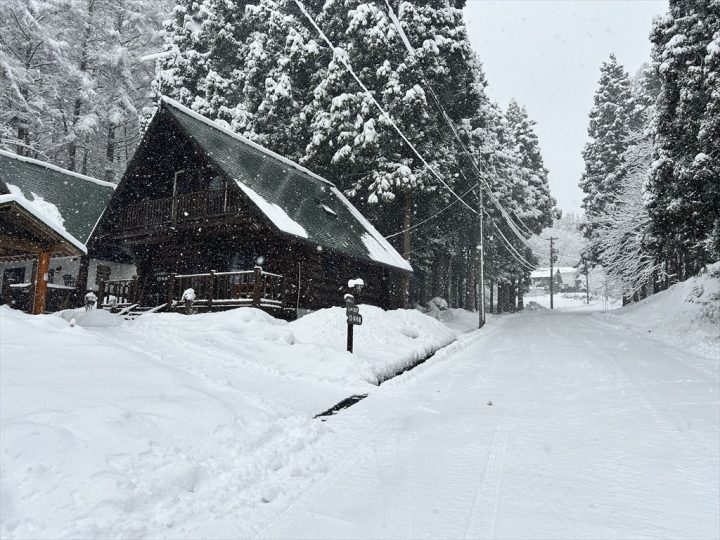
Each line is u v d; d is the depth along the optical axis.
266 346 10.20
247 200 15.48
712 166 15.23
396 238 27.89
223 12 29.28
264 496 4.20
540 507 4.01
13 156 22.44
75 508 3.35
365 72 24.09
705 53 16.09
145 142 18.08
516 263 49.22
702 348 14.04
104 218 19.61
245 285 16.14
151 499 3.78
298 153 26.94
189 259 18.73
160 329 11.20
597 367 11.06
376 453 5.45
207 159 16.30
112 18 34.09
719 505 4.02
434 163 24.36
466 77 27.22
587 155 44.84
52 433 3.94
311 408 7.10
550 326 25.64
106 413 4.49
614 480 4.57
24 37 29.77
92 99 31.19
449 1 27.77
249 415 5.88
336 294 19.89
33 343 6.38
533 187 50.34
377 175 23.80
